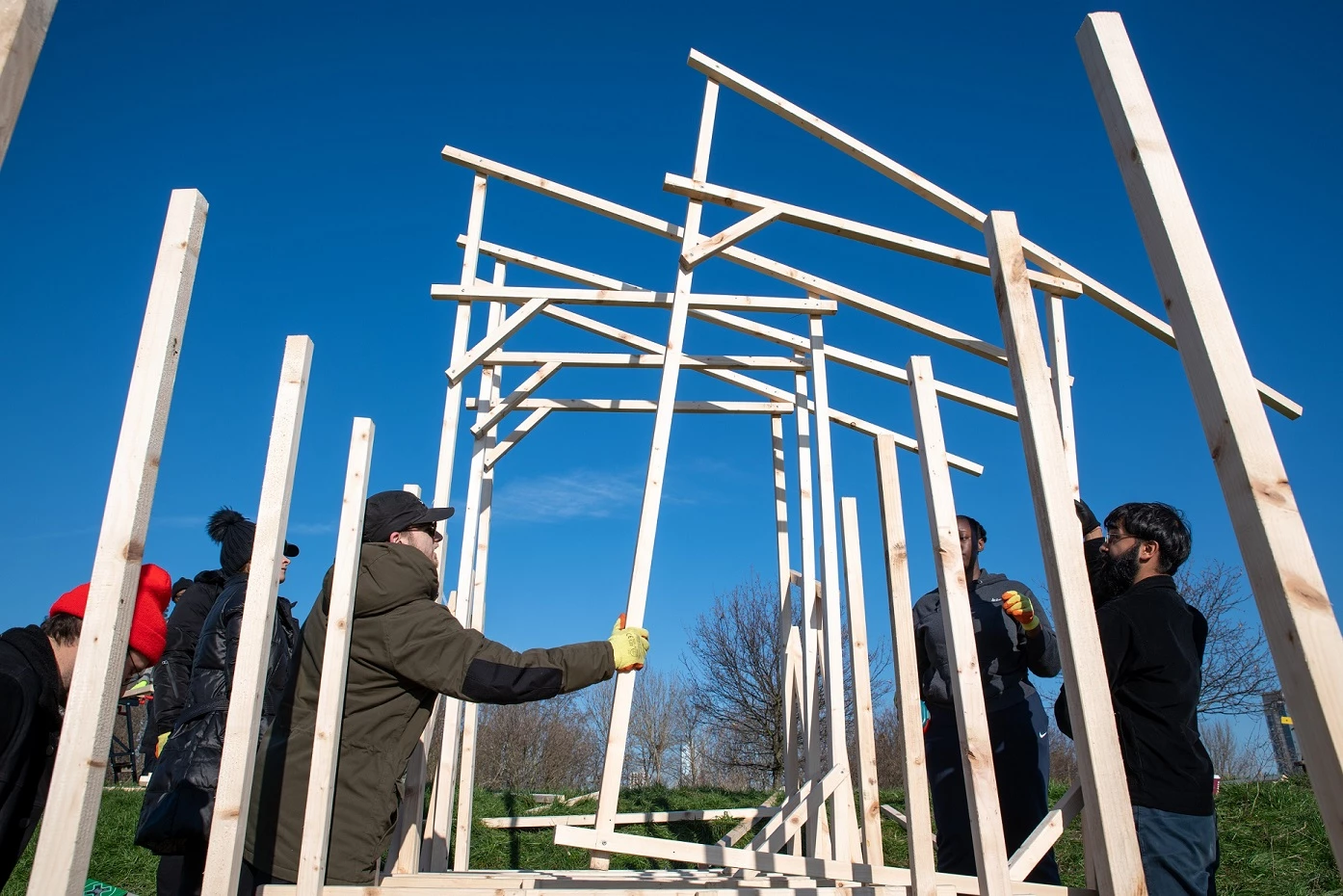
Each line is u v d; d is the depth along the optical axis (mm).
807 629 4715
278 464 2256
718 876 3309
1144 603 2766
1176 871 2539
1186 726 2650
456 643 2602
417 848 3598
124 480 1846
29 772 2248
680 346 3965
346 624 2391
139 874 4898
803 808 3729
